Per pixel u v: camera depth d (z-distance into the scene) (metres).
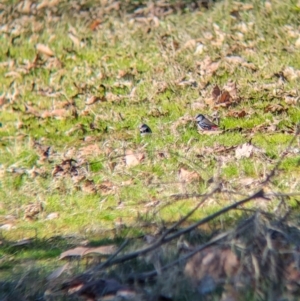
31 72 14.53
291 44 14.63
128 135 12.48
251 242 7.71
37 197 11.02
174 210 9.94
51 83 14.23
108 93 13.74
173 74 14.03
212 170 11.11
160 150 11.88
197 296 7.38
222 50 14.55
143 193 10.74
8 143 12.65
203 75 13.93
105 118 13.06
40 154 12.20
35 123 13.21
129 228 9.55
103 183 11.16
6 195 11.19
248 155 11.48
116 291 7.56
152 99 13.43
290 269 7.54
